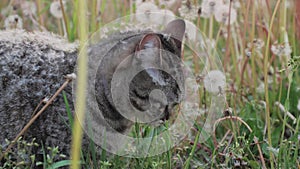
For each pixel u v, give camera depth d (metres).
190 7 1.30
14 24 1.36
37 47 1.10
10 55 1.08
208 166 1.15
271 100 1.33
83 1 0.82
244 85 1.41
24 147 1.05
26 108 1.08
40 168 1.10
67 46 1.13
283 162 1.14
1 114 1.08
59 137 1.09
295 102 1.35
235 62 1.41
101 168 1.06
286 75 1.41
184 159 1.16
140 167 1.10
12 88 1.07
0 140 1.09
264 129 1.23
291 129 1.22
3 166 1.06
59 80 1.08
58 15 1.40
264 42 1.42
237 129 1.19
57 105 1.08
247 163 1.12
